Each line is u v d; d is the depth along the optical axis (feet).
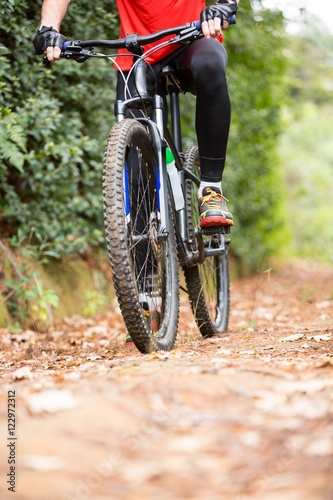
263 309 39.93
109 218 15.79
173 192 18.85
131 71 17.67
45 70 29.40
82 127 34.68
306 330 21.99
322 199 123.34
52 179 32.09
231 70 52.85
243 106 59.00
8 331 28.22
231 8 16.99
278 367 12.45
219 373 11.85
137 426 9.42
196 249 20.12
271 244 81.15
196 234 19.79
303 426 9.07
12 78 27.48
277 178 82.12
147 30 18.75
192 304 21.85
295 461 8.13
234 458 8.36
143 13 18.70
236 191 63.52
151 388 10.96
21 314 30.37
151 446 8.82
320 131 133.18
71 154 30.55
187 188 19.74
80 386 11.34
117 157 16.01
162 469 8.14
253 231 71.56
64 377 12.55
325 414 9.29
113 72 34.71
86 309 35.81
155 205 17.83
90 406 10.15
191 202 19.90
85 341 25.11
